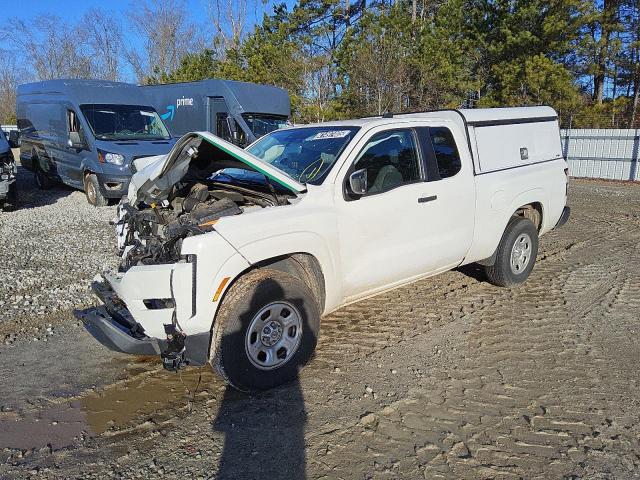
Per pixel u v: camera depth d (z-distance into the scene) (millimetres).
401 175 4715
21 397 3781
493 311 5344
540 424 3393
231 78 27375
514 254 5965
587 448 3148
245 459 3080
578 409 3557
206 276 3463
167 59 44812
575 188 16109
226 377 3615
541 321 5074
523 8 22219
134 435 3328
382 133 4637
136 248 4199
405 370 4109
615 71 26375
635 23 24953
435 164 4953
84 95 12414
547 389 3812
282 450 3158
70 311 5371
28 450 3182
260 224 3713
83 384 3965
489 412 3531
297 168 4516
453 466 3004
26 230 9258
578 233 9258
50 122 13320
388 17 24984
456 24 24531
